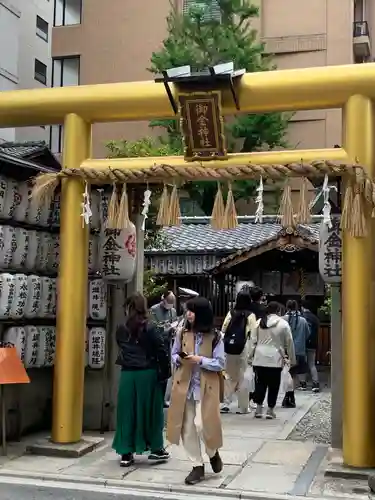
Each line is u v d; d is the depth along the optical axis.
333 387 6.76
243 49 18.62
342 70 6.19
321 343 14.60
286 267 14.74
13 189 6.95
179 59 18.22
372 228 6.12
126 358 6.18
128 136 24.48
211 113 6.22
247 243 15.34
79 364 6.74
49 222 7.62
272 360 8.80
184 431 5.57
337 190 6.57
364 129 6.10
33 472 5.84
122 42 25.36
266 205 19.41
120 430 6.10
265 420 8.76
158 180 6.50
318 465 6.21
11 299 6.68
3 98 6.96
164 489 5.40
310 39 23.41
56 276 7.70
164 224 6.48
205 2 19.67
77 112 6.81
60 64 26.14
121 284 7.71
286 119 20.06
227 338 9.13
